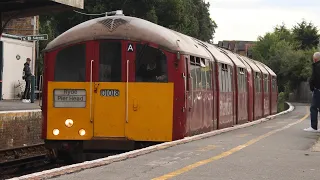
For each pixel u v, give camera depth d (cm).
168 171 750
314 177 713
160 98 1113
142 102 1114
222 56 1714
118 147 1112
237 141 1166
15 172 1418
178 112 1113
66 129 1127
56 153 1176
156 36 1126
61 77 1135
